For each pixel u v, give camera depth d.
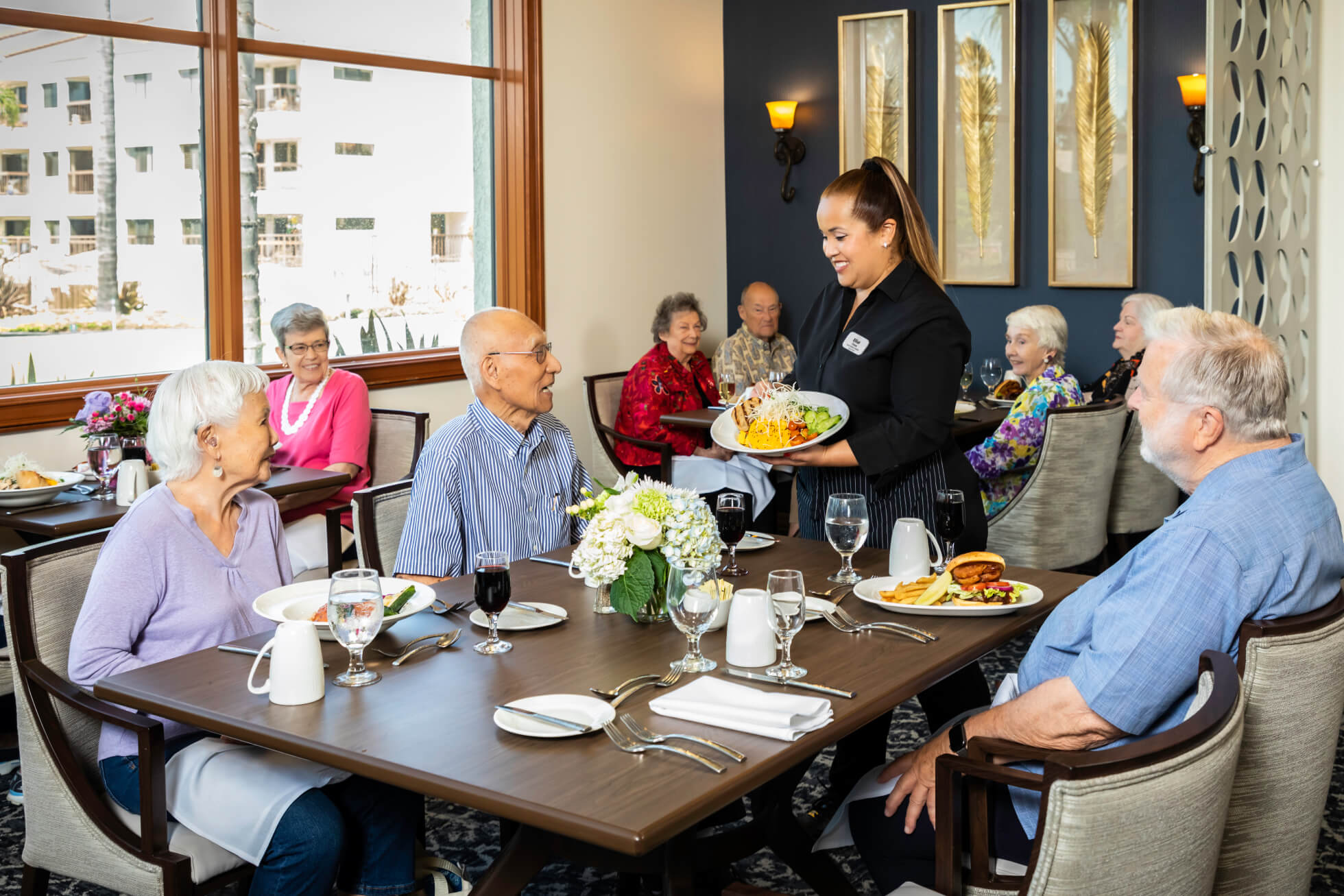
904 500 2.71
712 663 1.86
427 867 2.17
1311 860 1.65
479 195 5.69
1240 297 4.61
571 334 5.93
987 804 1.67
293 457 4.21
